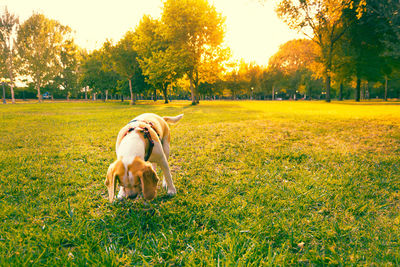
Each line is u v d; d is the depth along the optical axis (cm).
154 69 3366
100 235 223
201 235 222
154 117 335
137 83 4047
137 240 219
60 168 431
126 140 257
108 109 2348
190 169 424
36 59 4569
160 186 346
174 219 255
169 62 3281
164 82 3850
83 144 639
